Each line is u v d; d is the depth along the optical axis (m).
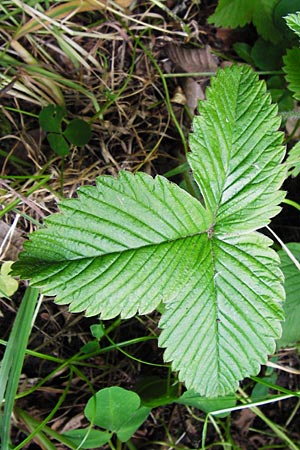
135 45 0.31
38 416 0.29
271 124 0.24
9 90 0.30
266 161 0.24
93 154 0.31
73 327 0.30
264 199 0.24
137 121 0.31
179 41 0.32
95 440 0.28
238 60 0.33
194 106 0.32
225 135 0.24
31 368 0.30
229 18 0.31
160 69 0.32
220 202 0.24
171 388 0.29
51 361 0.30
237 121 0.24
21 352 0.26
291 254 0.27
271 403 0.32
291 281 0.28
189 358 0.24
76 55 0.31
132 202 0.24
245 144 0.24
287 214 0.32
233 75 0.24
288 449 0.31
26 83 0.30
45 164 0.30
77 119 0.29
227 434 0.31
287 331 0.28
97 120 0.31
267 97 0.24
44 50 0.31
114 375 0.30
